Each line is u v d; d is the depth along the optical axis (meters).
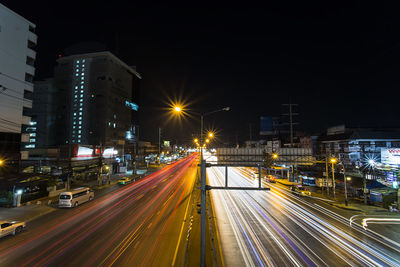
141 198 27.36
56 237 14.77
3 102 32.66
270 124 95.00
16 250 12.75
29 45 39.22
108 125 81.88
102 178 40.62
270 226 17.23
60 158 43.47
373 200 27.36
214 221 18.22
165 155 101.25
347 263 11.44
